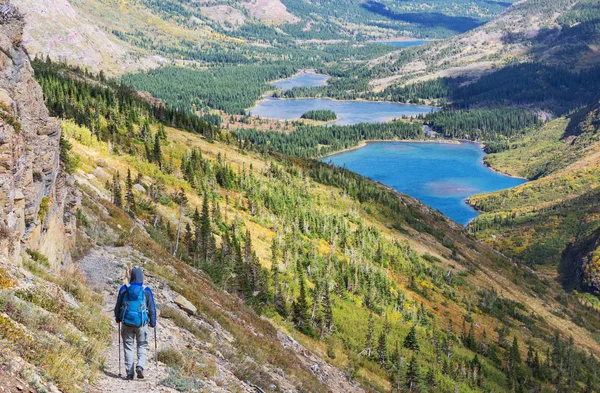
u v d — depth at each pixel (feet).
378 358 261.44
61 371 42.24
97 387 45.60
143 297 49.60
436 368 301.63
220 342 89.71
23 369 38.99
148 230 233.76
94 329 58.95
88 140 412.98
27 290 55.36
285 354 125.59
